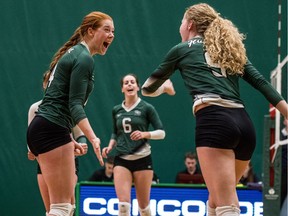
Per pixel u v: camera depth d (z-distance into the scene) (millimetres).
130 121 15008
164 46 19438
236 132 7957
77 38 9297
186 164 17766
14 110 18938
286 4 19578
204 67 8219
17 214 18750
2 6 19094
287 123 8430
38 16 19172
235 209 7883
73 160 8742
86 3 19328
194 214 15469
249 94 19578
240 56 8242
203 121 8055
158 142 19375
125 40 19375
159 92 9289
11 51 19047
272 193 9000
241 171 8453
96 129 19141
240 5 19734
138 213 15797
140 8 19438
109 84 19250
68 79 8703
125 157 14703
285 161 10141
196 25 8625
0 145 18859
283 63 9867
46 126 8594
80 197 15391
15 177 18797
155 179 18422
